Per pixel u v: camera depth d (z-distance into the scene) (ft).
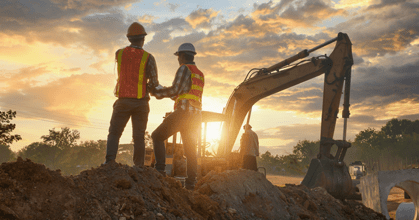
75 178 10.70
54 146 286.46
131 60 13.53
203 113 29.01
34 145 286.46
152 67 14.01
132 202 10.77
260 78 42.11
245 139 35.60
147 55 13.94
